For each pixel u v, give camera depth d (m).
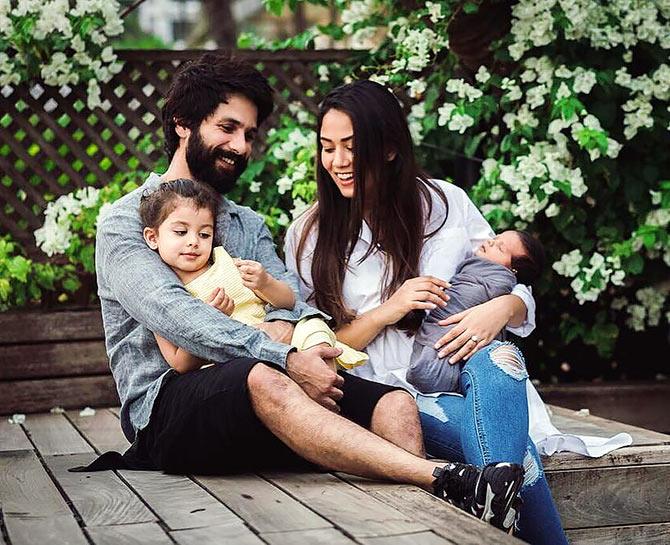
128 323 3.47
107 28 5.05
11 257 5.07
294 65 5.37
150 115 5.52
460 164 5.40
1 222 5.13
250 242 3.72
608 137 4.98
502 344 3.32
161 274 3.33
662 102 5.08
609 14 4.92
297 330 3.38
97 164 5.20
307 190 4.94
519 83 5.06
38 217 5.16
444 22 4.96
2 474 3.40
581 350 5.54
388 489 3.01
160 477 3.28
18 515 2.82
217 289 3.33
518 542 2.49
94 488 3.13
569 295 5.41
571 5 4.80
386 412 3.26
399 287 3.65
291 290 3.51
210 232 3.44
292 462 3.30
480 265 3.67
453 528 2.61
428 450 3.41
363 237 3.70
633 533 3.54
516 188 4.85
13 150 5.12
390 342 3.65
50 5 4.91
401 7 5.27
